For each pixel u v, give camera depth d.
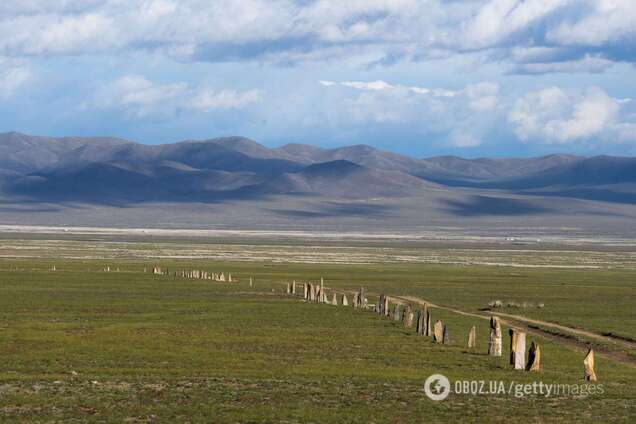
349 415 42.97
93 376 52.16
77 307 95.56
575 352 68.75
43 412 42.19
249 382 51.25
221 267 188.50
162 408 43.53
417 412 44.16
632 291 141.75
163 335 72.81
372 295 126.19
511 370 58.28
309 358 61.88
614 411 45.62
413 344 70.44
